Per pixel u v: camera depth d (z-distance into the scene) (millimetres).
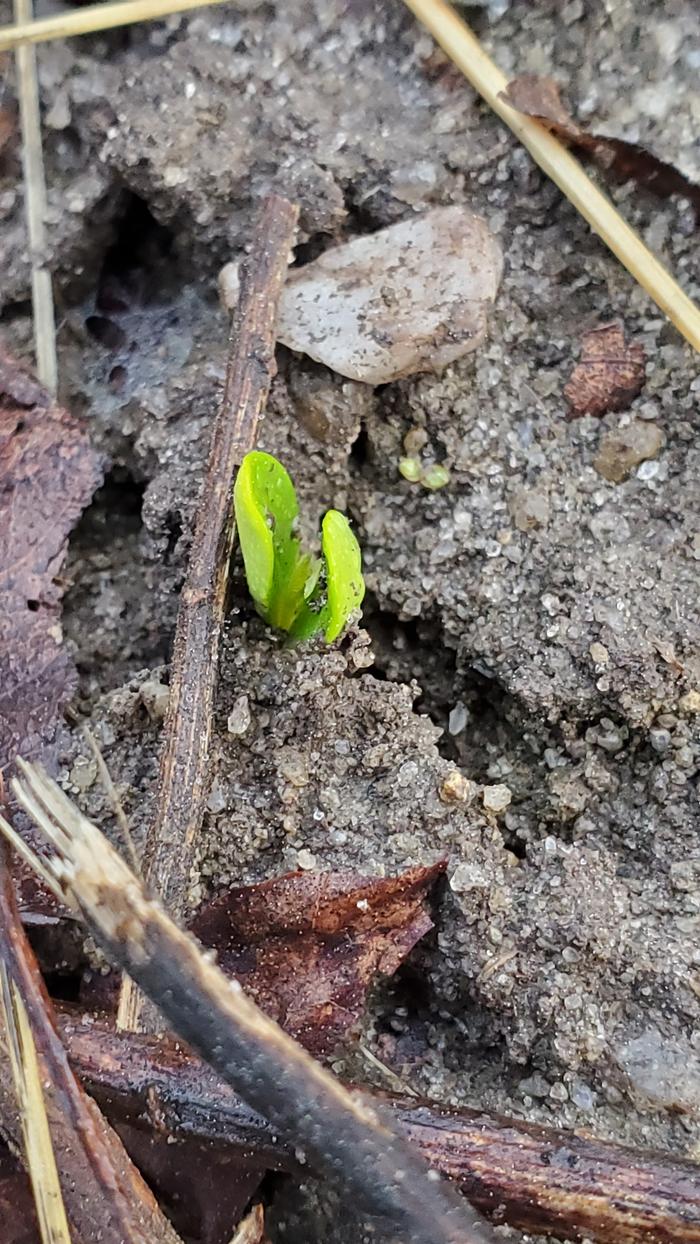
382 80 89
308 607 77
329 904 70
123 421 87
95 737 78
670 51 85
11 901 62
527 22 87
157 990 55
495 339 85
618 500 83
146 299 91
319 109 88
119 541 88
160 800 70
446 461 84
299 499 84
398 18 88
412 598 83
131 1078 62
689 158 83
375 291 82
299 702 76
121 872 55
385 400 85
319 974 69
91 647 85
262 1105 55
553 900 73
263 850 74
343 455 84
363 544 85
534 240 87
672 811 77
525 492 83
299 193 86
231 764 76
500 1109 72
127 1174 59
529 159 86
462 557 83
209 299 90
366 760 76
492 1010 73
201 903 72
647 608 79
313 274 83
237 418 77
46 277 89
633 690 77
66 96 88
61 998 72
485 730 84
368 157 86
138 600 86
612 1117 71
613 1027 72
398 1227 55
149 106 87
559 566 81
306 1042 68
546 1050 72
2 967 61
